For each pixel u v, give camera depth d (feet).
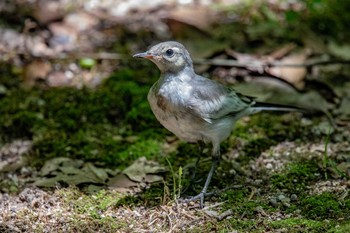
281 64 45.14
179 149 39.55
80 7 52.11
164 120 33.81
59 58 47.29
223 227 31.04
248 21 51.13
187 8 51.90
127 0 53.11
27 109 43.16
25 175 37.24
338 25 51.08
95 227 31.48
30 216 32.35
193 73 34.45
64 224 31.76
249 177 36.32
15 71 46.80
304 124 41.63
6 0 52.16
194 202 33.53
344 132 40.34
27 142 40.50
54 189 35.24
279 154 38.45
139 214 32.73
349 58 47.55
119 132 41.32
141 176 36.35
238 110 35.12
